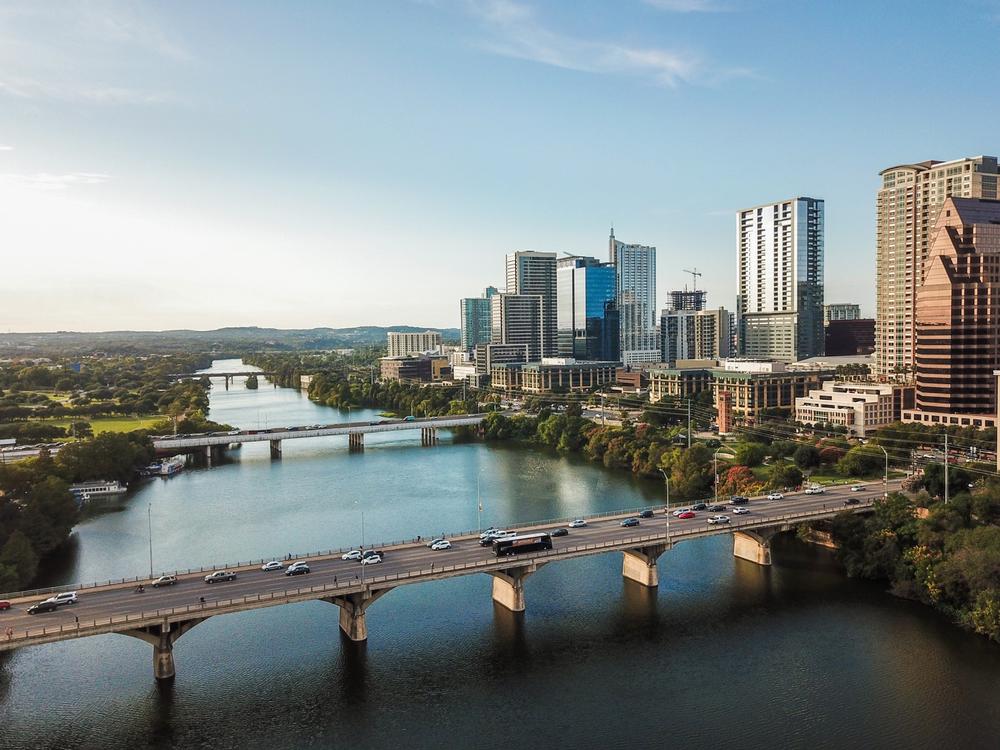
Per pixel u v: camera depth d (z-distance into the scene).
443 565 162.75
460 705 129.62
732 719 124.12
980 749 114.81
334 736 120.56
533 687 135.50
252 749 117.25
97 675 140.62
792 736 118.94
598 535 187.25
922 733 118.94
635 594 179.38
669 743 117.62
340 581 152.88
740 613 166.50
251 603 141.62
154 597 145.62
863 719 123.12
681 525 197.25
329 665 144.25
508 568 165.62
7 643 122.25
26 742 119.00
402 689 135.00
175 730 122.12
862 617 162.62
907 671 138.25
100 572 192.75
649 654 147.62
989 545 158.88
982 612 150.62
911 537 183.62
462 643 153.25
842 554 197.88
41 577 189.12
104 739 119.69
